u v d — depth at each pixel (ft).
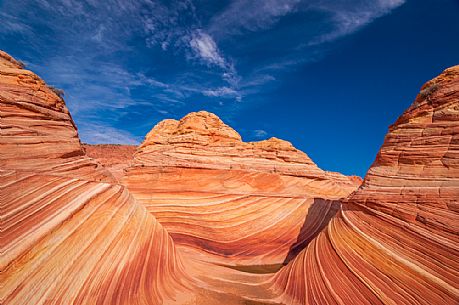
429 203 23.39
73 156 29.50
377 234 25.77
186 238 52.95
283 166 77.30
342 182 88.99
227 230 55.83
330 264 28.66
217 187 65.00
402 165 29.07
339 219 32.94
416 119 31.63
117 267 24.16
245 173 69.72
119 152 168.14
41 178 22.24
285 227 59.41
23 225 18.58
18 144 22.97
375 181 30.71
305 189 74.79
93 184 27.68
